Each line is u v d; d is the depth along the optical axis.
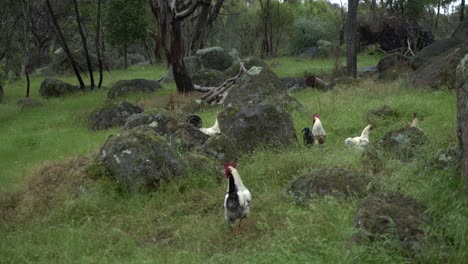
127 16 46.41
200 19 37.38
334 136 14.14
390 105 15.91
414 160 9.30
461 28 25.95
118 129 19.08
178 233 8.46
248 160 11.69
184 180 10.62
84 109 25.30
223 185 10.55
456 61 18.09
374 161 10.29
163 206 9.89
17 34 48.25
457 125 7.93
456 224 6.49
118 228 8.99
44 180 11.60
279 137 12.49
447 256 6.11
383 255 6.09
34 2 43.44
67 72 47.59
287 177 10.55
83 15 49.91
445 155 8.73
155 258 7.33
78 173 11.02
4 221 10.13
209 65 35.59
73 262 7.54
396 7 51.78
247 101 18.25
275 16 57.62
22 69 51.12
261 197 9.51
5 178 13.17
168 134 12.66
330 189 8.74
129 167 10.57
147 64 52.59
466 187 7.20
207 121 17.25
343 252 6.25
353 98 18.59
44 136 18.70
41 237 8.83
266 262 6.47
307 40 59.19
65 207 9.98
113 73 45.59
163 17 29.42
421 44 42.00
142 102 24.11
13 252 8.15
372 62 40.94
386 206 6.88
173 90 29.03
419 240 6.35
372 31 45.50
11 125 22.52
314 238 7.09
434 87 18.25
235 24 60.34
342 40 59.69
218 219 8.87
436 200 7.33
